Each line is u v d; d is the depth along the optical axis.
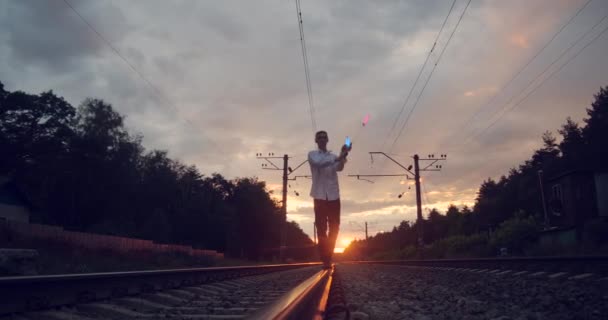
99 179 51.25
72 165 50.00
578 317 4.94
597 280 8.06
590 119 63.38
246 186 74.81
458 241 43.47
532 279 9.84
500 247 33.91
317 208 6.75
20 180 47.88
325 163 6.58
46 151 49.31
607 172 36.84
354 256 139.50
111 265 17.20
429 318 4.89
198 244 59.34
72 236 23.81
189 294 6.79
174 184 61.00
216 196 68.88
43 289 4.49
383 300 6.79
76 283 5.01
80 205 51.34
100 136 51.62
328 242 6.75
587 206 36.56
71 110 52.09
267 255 75.62
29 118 48.75
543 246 26.84
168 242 49.06
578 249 22.98
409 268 19.95
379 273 16.55
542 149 82.19
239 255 68.44
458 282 10.53
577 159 60.16
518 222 34.53
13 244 18.64
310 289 3.24
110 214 52.25
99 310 4.76
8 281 3.94
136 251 26.94
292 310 2.16
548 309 5.63
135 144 56.09
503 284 9.23
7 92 48.62
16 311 4.12
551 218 40.28
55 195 50.31
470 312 5.41
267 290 7.80
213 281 9.96
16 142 47.97
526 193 70.06
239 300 6.12
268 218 73.19
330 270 6.77
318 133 6.68
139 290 6.39
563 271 10.27
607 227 27.28
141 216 56.75
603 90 63.16
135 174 56.72
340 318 3.78
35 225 22.17
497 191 94.62
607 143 57.78
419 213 35.75
